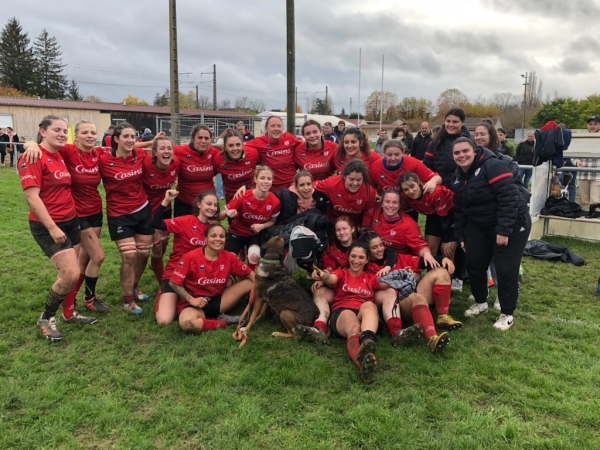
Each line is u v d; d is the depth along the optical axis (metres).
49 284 5.62
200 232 4.80
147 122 36.50
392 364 3.80
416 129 63.38
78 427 2.95
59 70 71.00
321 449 2.74
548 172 8.86
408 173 4.82
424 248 4.73
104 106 35.50
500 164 4.35
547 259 7.19
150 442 2.78
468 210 4.59
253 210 5.04
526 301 5.39
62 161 4.23
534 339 4.29
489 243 4.66
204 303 4.42
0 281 5.73
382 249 4.66
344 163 5.56
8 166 21.33
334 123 37.66
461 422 3.01
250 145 5.80
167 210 5.05
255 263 5.12
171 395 3.32
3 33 65.81
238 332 4.25
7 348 3.98
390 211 4.78
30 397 3.21
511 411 3.14
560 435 2.89
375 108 76.06
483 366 3.73
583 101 49.88
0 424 2.93
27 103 31.19
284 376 3.55
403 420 3.02
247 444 2.78
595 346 4.18
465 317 4.87
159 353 3.96
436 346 3.85
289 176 5.92
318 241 4.75
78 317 4.55
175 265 4.76
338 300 4.47
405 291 4.34
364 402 3.23
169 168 5.09
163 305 4.55
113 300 5.19
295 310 4.26
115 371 3.64
